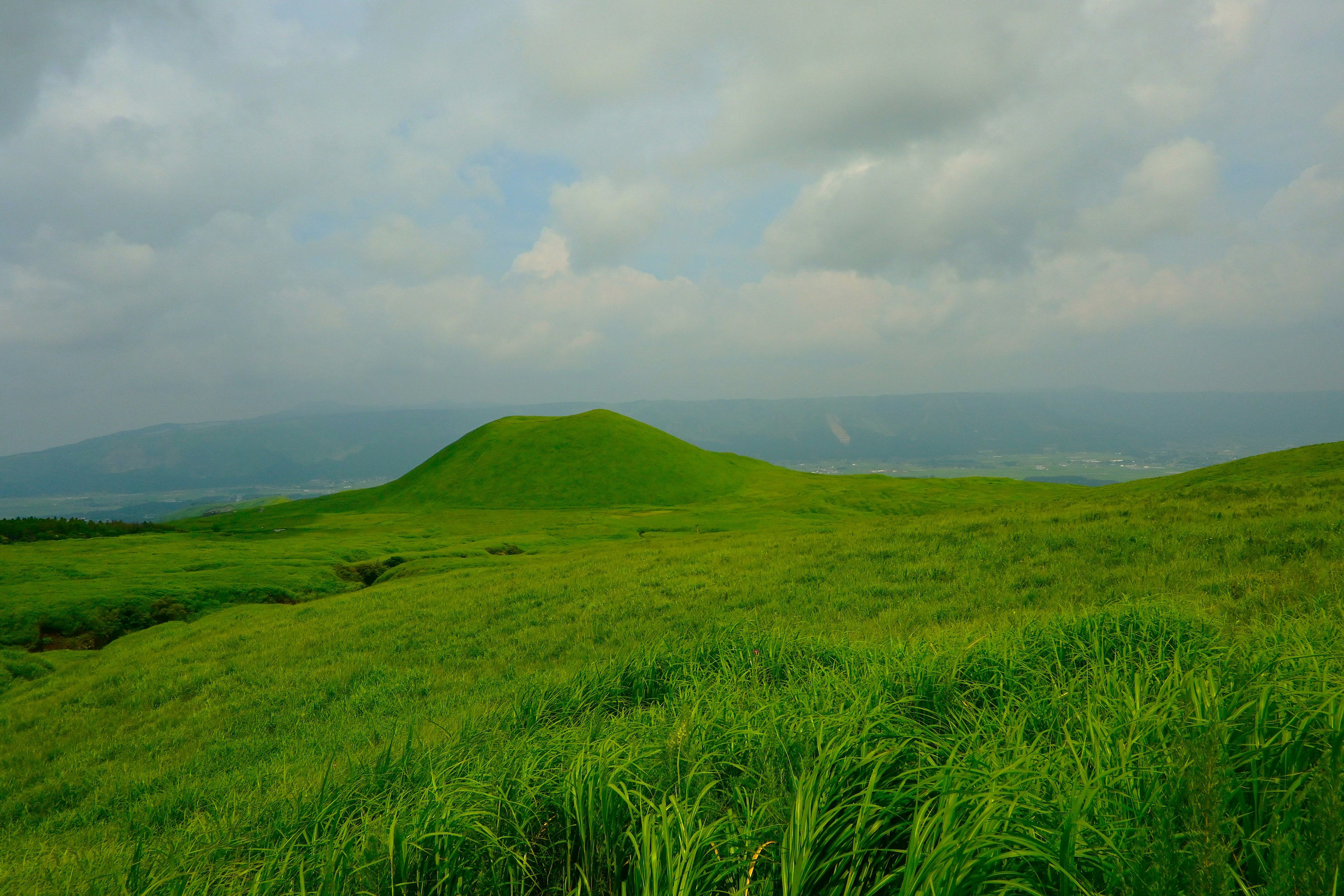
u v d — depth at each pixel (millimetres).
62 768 15539
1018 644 7160
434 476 130875
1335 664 4469
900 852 3127
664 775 4516
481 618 22609
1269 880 2711
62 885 5223
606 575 26875
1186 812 2906
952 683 6039
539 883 4027
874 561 20812
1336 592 8648
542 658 16828
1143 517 20469
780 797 3973
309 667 20234
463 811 4289
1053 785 3420
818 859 3355
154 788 12172
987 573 16953
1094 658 6582
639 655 9633
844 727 4570
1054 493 99000
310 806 5496
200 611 40219
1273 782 3266
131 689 21500
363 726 13086
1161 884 2672
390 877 3768
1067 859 2875
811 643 8938
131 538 71688
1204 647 6262
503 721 8227
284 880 4094
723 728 5258
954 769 3553
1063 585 14344
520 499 115688
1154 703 4309
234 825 5703
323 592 45250
